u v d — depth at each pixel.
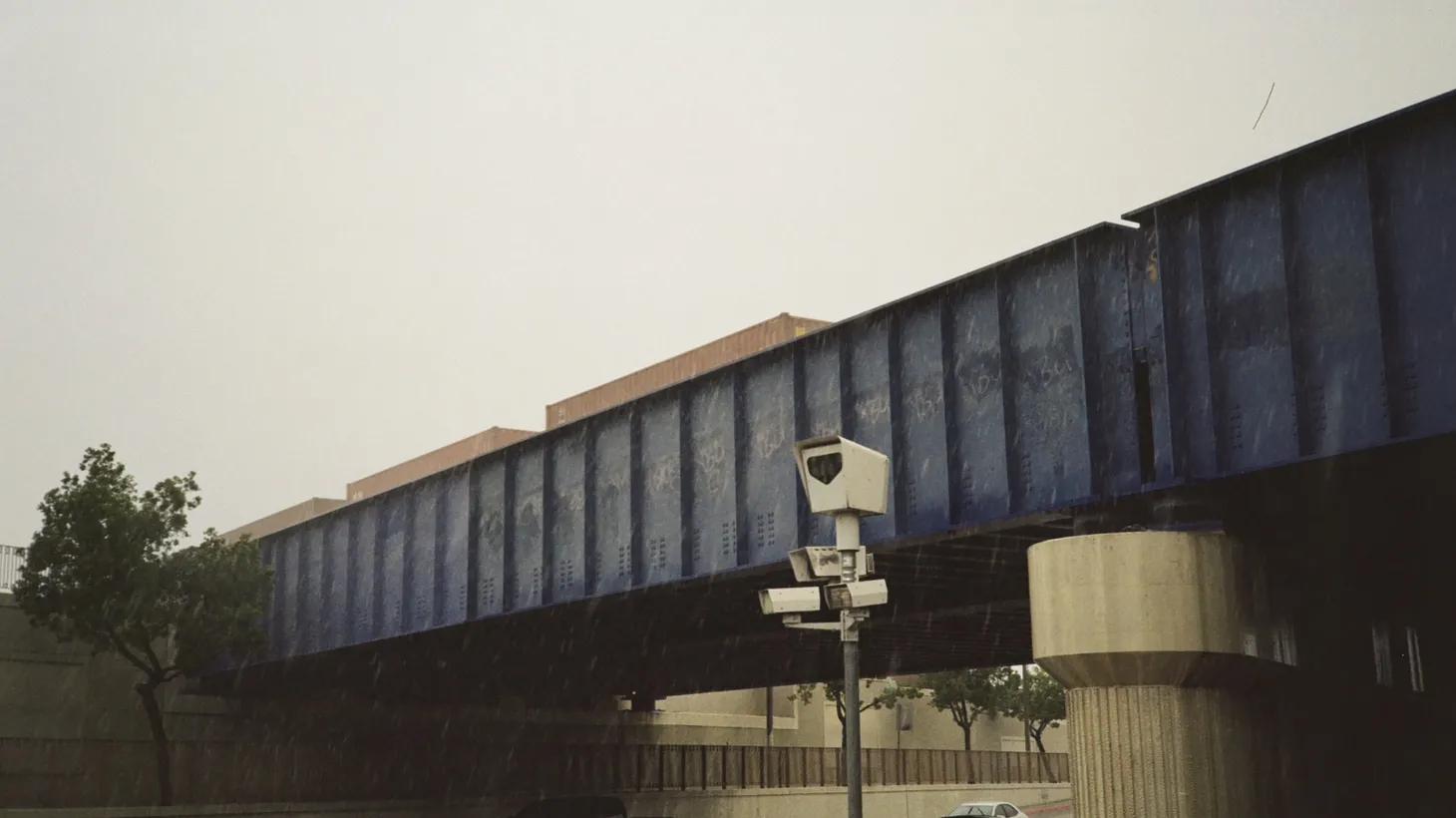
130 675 49.16
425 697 56.75
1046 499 21.38
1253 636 18.08
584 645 40.66
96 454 44.88
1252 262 19.00
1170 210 20.08
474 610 35.38
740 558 27.20
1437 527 22.41
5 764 44.94
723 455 28.25
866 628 36.09
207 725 50.91
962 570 27.67
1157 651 17.28
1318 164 18.33
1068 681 18.11
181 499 44.81
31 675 46.44
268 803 46.69
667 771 60.97
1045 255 21.94
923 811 70.81
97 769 47.41
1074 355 21.22
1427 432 16.70
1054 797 83.81
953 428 23.27
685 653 42.88
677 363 37.12
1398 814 22.73
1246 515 20.70
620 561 30.78
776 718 74.12
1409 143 17.39
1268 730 18.67
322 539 43.56
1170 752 17.23
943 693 81.38
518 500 34.69
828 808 65.56
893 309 24.66
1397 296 17.30
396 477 57.56
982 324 23.02
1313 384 18.03
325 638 42.47
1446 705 25.17
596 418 31.97
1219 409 19.06
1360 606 23.66
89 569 42.97
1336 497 20.73
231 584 44.19
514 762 59.12
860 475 12.27
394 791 55.59
